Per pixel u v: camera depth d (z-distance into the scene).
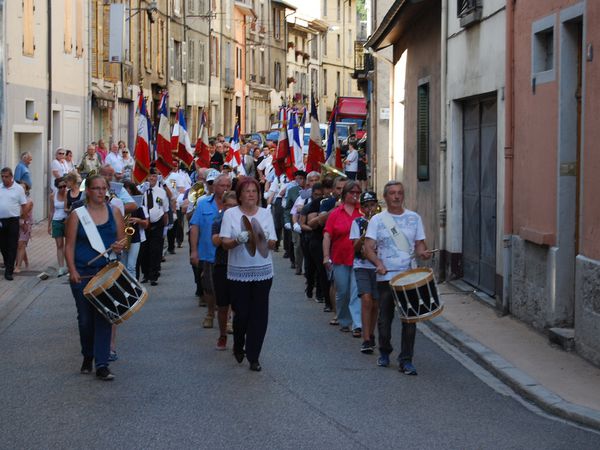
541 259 12.18
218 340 11.55
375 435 7.95
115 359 10.84
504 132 13.75
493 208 14.90
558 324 11.73
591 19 10.52
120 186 13.95
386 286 10.48
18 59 26.36
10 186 17.16
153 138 25.23
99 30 35.97
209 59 58.28
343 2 90.25
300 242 17.62
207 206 12.91
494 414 8.69
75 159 32.66
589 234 10.62
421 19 20.39
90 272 9.94
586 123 10.68
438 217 18.28
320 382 9.87
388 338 10.60
